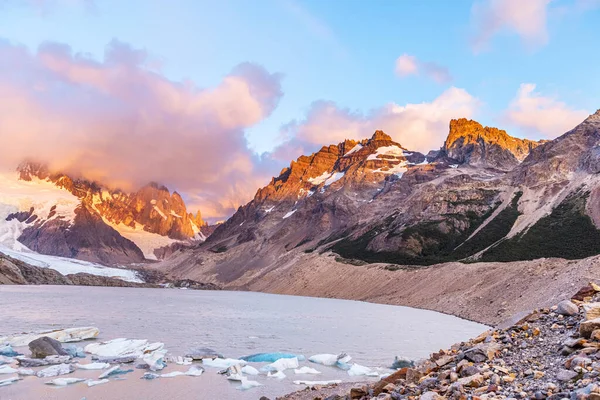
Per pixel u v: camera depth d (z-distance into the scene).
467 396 13.08
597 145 198.25
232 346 51.53
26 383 30.73
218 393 29.22
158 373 34.78
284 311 110.94
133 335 57.25
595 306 16.50
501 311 83.56
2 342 45.41
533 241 147.38
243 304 138.50
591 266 70.69
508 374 14.37
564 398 11.03
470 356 16.70
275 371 37.66
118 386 30.36
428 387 15.64
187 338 56.59
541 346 16.05
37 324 65.25
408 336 62.62
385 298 154.25
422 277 153.50
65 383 30.73
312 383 32.66
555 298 68.88
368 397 18.31
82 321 71.19
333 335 63.41
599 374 12.07
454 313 102.19
